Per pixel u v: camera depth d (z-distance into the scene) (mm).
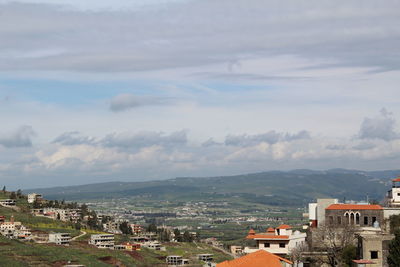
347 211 177375
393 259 123875
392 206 192000
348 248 147250
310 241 168750
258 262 130625
